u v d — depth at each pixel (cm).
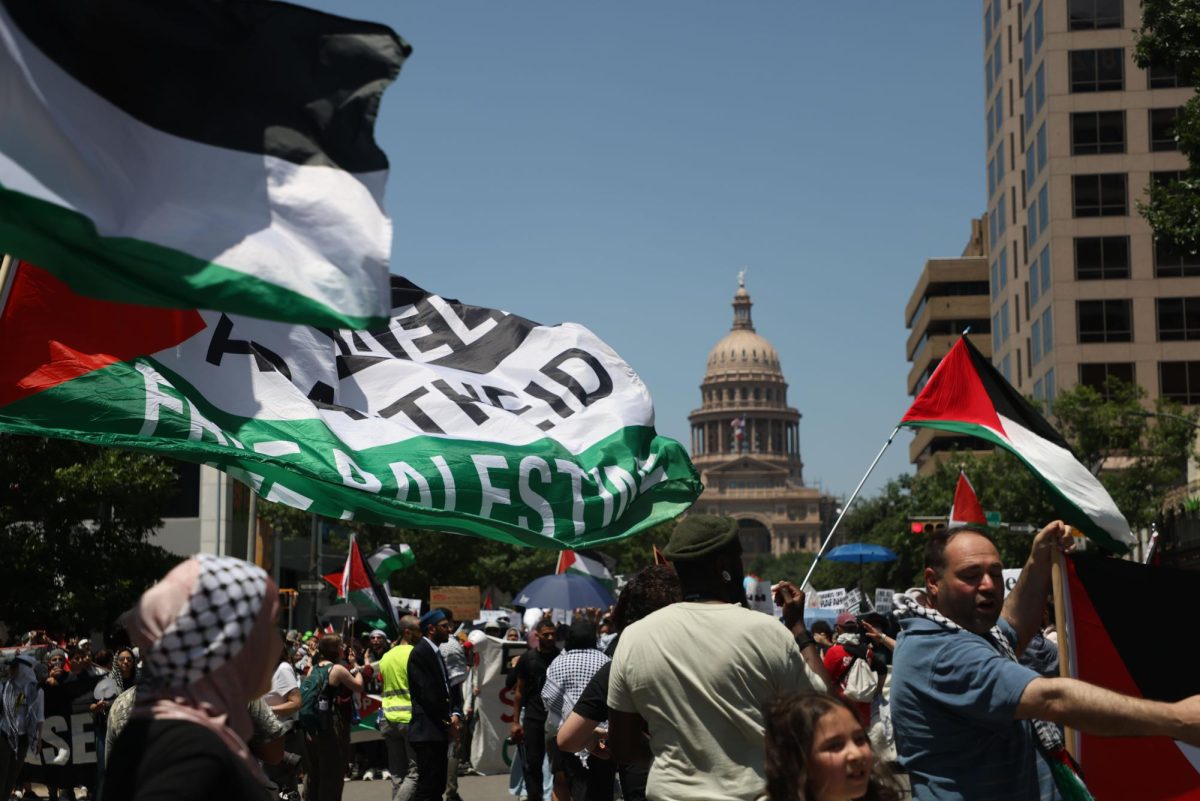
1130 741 610
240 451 660
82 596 2672
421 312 846
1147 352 6856
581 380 845
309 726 1496
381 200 452
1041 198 7256
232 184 442
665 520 858
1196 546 3681
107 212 424
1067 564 619
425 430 768
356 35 458
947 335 11281
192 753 334
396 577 6159
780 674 508
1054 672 915
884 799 404
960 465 5697
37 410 631
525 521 770
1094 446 4959
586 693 679
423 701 1380
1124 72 6969
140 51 440
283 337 723
